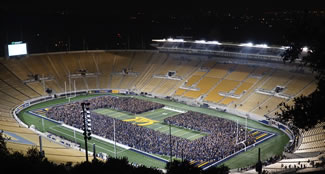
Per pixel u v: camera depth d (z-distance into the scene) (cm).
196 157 4684
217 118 6775
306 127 1310
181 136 5909
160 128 6431
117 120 6612
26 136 5075
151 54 11525
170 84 9725
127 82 10419
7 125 5731
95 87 10200
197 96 8725
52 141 5300
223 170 1778
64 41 13212
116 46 13900
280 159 4428
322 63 1170
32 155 1916
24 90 9038
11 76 9350
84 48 13062
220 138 5450
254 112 7256
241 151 5144
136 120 7050
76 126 6419
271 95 7562
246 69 8938
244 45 8631
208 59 10119
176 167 1680
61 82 10025
